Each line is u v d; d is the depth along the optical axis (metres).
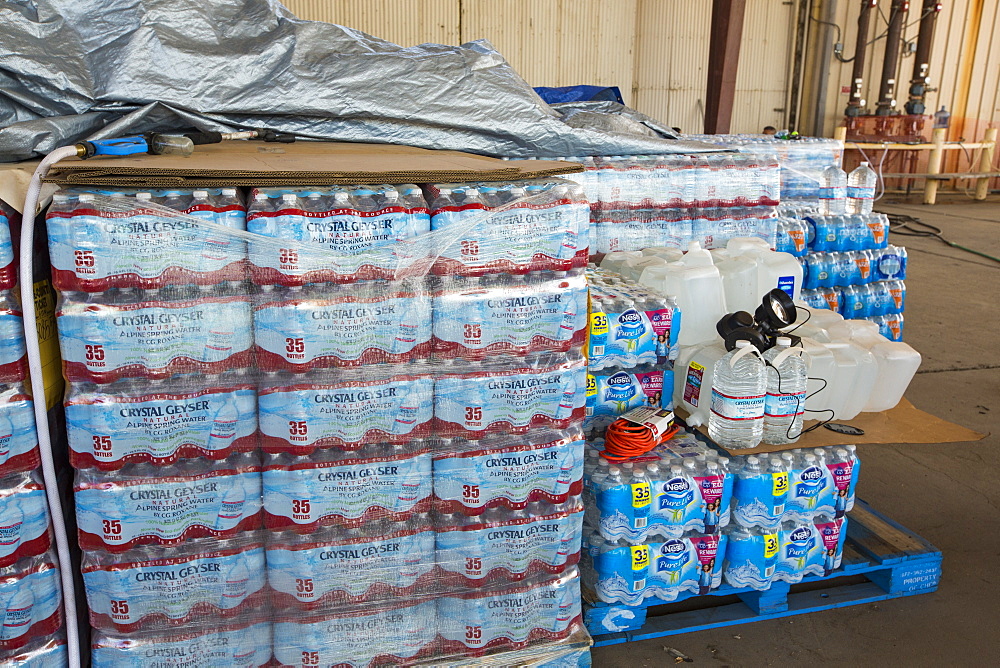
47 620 1.61
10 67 2.15
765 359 2.29
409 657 1.83
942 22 12.00
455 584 1.82
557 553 1.86
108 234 1.45
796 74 11.66
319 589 1.71
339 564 1.71
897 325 4.06
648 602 2.28
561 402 1.78
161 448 1.58
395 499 1.72
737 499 2.29
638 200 3.13
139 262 1.48
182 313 1.52
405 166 1.71
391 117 2.62
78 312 1.49
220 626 1.70
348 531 1.73
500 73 2.86
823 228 3.80
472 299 1.67
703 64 10.94
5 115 2.23
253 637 1.74
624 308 2.41
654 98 10.96
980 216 10.48
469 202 1.62
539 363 1.75
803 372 2.30
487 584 1.84
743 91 11.57
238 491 1.65
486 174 1.65
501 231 1.65
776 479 2.25
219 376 1.59
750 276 2.82
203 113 2.42
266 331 1.57
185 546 1.65
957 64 12.23
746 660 2.21
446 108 2.70
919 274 7.19
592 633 2.23
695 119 11.14
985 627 2.37
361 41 2.71
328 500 1.68
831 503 2.37
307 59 2.54
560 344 1.75
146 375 1.54
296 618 1.73
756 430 2.26
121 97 2.28
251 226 1.52
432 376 1.70
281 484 1.65
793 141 5.00
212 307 1.54
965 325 5.61
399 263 1.60
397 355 1.64
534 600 1.88
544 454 1.79
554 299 1.71
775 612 2.38
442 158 2.03
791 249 3.67
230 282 1.55
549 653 1.91
